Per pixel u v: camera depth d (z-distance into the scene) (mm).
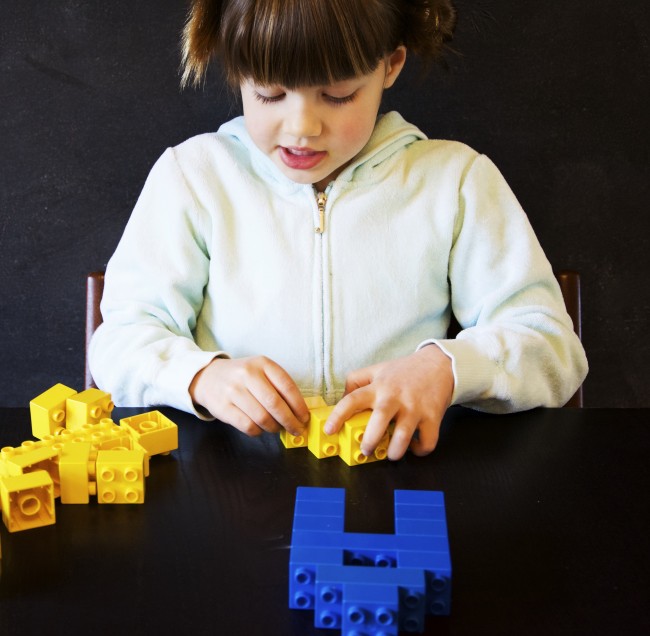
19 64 1342
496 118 1386
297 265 1145
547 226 1430
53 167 1387
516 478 810
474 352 993
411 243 1156
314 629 596
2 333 1460
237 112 1371
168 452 848
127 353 1051
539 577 656
